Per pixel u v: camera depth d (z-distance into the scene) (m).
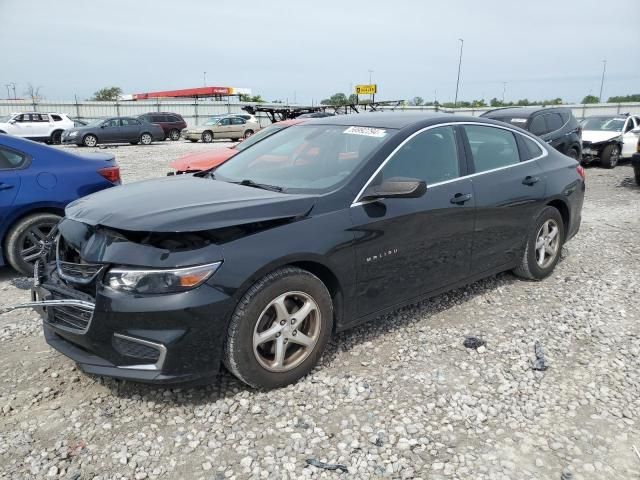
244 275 2.96
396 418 3.03
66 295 3.11
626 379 3.47
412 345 3.90
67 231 3.25
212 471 2.61
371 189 3.58
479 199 4.31
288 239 3.15
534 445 2.82
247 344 3.07
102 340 2.93
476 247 4.39
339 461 2.68
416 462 2.68
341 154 3.89
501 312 4.52
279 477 2.57
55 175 5.59
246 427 2.94
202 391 3.27
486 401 3.21
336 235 3.36
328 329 3.45
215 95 54.31
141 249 2.88
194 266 2.86
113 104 44.38
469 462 2.68
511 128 4.99
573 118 12.86
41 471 2.61
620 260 6.04
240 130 31.66
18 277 5.59
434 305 4.65
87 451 2.75
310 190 3.57
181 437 2.86
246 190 3.60
